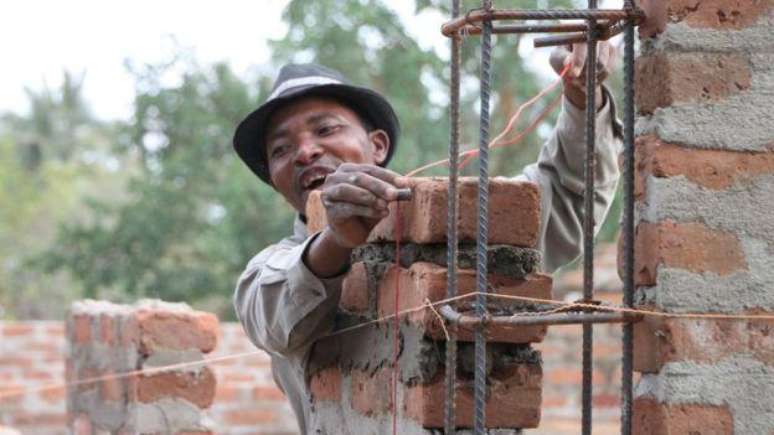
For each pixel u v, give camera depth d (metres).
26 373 12.27
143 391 5.29
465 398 3.03
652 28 2.79
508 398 3.08
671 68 2.75
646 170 2.79
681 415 2.71
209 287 15.15
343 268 3.25
